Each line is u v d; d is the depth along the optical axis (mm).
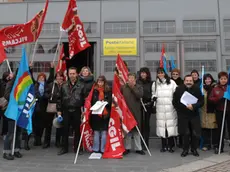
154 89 5887
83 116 5551
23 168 4617
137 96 5574
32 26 6004
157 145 6469
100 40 8141
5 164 4859
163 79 5844
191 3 8102
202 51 7930
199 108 5773
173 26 8062
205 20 8008
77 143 5688
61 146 6328
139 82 6008
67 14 6215
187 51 7961
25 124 5332
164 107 5719
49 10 8359
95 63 8094
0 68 8289
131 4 8203
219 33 7922
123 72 5879
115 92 5551
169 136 5605
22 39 5957
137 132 5652
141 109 6008
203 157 5316
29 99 5453
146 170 4480
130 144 5668
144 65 7941
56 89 6219
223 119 5539
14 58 8289
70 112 5613
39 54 8258
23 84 5410
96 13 8234
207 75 6141
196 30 8008
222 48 7875
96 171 4441
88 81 5852
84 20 8234
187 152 5457
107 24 8180
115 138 5477
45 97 6125
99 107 5363
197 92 5480
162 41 8016
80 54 9234
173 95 5609
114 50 8055
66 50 8414
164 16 8094
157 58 7961
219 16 7988
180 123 5516
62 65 6711
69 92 5602
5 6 8508
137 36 8070
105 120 5590
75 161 4977
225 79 5695
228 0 8008
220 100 5617
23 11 8438
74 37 6176
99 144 5641
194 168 4555
